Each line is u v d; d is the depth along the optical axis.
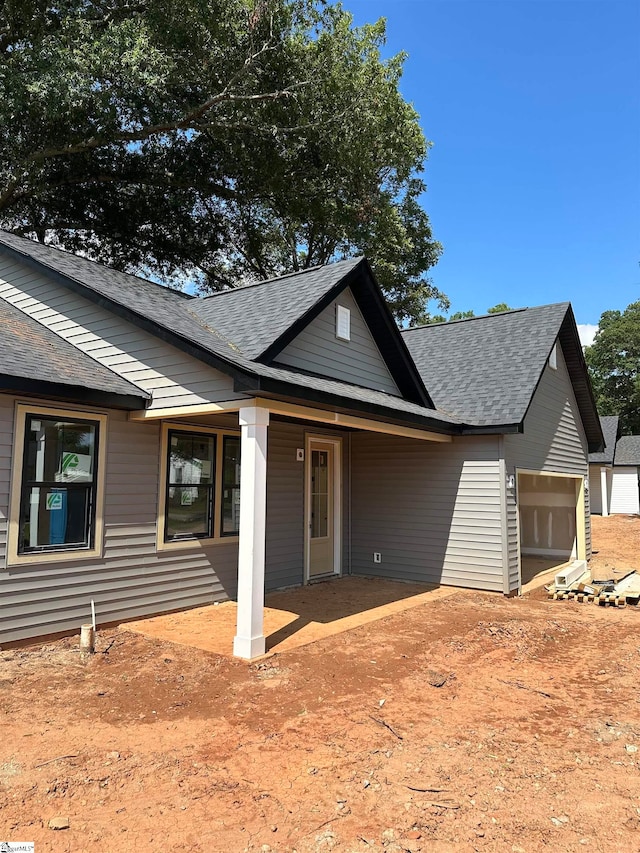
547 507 15.75
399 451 11.41
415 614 8.25
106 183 19.91
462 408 10.96
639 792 3.43
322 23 19.75
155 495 7.86
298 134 19.27
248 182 20.78
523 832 2.99
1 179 17.08
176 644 6.43
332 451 11.75
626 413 49.00
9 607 6.13
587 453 15.93
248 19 16.98
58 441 6.79
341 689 5.20
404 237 23.98
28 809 3.17
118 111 16.17
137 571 7.54
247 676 5.46
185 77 16.73
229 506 9.08
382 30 21.23
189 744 4.04
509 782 3.54
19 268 9.30
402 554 11.23
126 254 22.02
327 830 3.00
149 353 7.34
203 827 3.02
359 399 7.40
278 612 8.25
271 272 26.58
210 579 8.62
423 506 11.04
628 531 24.50
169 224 21.55
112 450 7.33
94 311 8.06
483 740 4.17
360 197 21.95
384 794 3.38
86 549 6.94
